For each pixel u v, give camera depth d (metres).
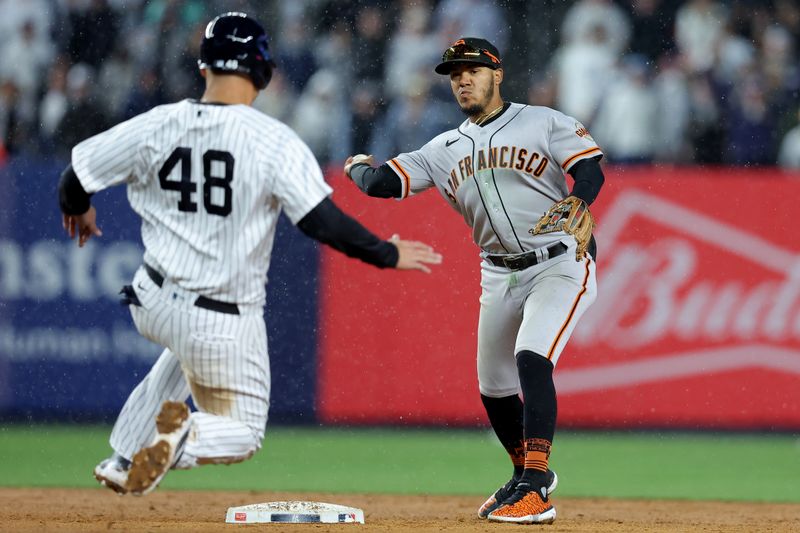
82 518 18.08
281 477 27.06
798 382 34.69
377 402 34.44
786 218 34.94
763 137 42.16
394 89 41.62
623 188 34.78
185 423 12.73
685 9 42.69
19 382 34.91
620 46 42.53
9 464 28.44
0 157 38.38
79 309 34.84
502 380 18.61
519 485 16.98
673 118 41.78
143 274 13.43
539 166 17.34
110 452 30.50
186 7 42.25
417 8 42.41
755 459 30.69
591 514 20.88
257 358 13.50
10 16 41.78
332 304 34.53
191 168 13.09
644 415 34.62
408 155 18.62
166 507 20.77
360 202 33.91
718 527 17.88
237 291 13.16
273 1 42.38
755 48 42.94
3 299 34.94
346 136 41.44
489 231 17.84
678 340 34.72
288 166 12.98
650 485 26.45
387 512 20.58
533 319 17.17
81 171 13.43
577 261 16.20
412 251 13.34
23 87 41.69
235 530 15.30
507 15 42.59
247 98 13.72
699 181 34.91
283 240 34.53
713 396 34.72
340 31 42.19
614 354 34.69
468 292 34.00
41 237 34.88
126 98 41.81
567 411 34.72
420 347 34.28
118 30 42.12
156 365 14.74
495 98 17.98
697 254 34.81
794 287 34.84
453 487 25.80
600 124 41.72
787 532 17.12
